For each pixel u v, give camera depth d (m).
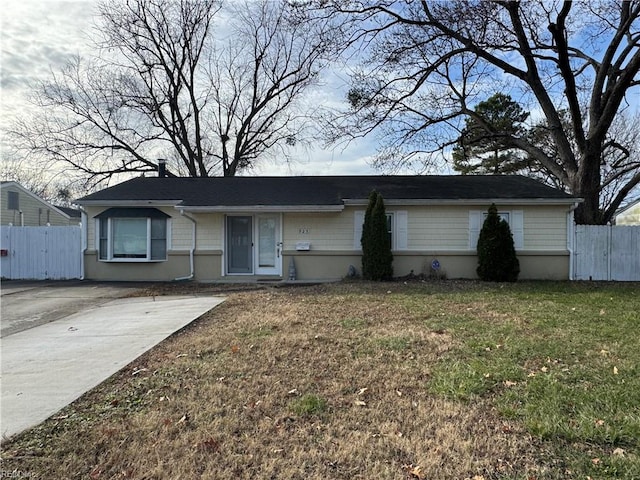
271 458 2.62
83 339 5.77
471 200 12.14
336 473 2.46
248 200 12.51
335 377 4.03
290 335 5.53
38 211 25.62
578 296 8.68
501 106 23.38
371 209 12.02
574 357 4.49
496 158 25.97
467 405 3.37
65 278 13.27
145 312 7.67
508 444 2.75
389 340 5.22
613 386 3.67
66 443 2.85
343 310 7.25
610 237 12.24
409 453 2.67
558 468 2.47
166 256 12.85
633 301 8.01
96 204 12.69
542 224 12.36
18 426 3.10
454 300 8.16
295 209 11.98
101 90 21.23
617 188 24.17
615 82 14.66
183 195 13.06
